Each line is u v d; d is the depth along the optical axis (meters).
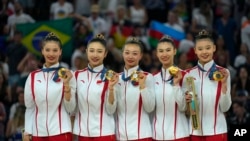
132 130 17.47
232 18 30.72
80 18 28.84
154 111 17.64
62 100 17.48
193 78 17.52
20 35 27.11
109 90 17.17
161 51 17.48
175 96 17.30
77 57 26.27
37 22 27.20
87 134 17.47
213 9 31.11
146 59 26.39
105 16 29.78
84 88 17.47
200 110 17.45
